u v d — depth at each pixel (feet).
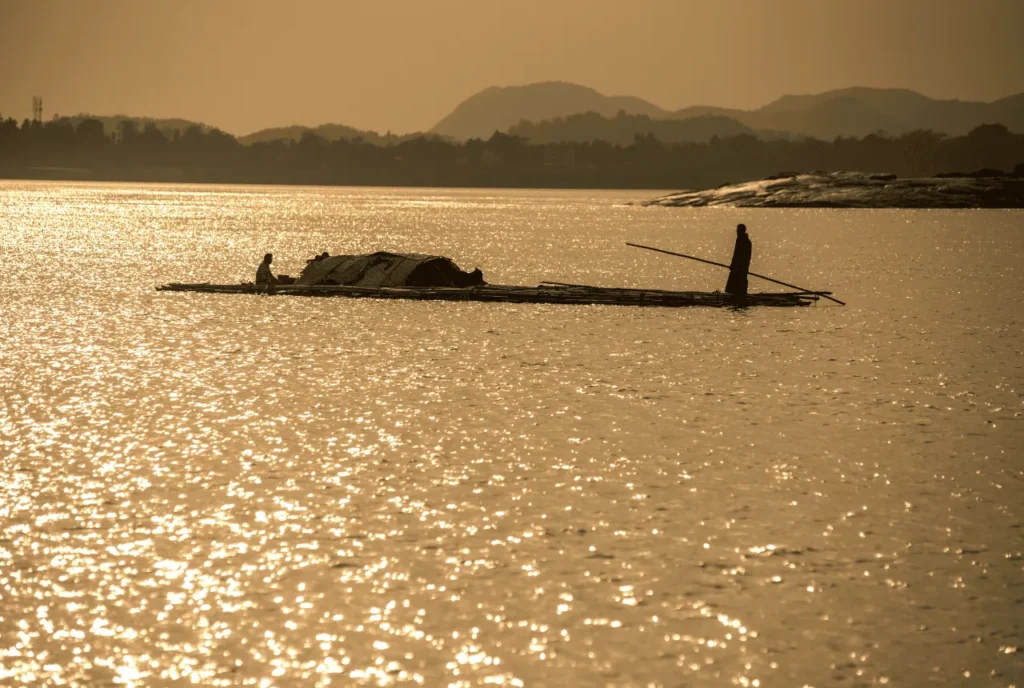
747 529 165.89
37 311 419.74
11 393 262.06
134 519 169.78
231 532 164.04
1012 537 163.53
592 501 178.60
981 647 128.98
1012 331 380.58
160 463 200.34
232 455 205.77
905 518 171.53
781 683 120.88
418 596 141.69
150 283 545.85
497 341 347.56
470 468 197.47
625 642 129.70
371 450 209.56
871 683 121.19
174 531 164.66
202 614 137.08
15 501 178.29
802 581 146.82
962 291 525.75
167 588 144.46
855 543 160.56
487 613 136.98
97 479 190.29
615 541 160.56
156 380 279.69
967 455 209.77
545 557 154.40
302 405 249.75
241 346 335.67
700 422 235.40
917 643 129.90
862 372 297.94
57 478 190.90
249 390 266.77
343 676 122.42
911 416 243.19
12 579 147.23
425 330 370.12
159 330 368.89
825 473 196.03
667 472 195.62
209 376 285.43
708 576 148.15
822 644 129.49
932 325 394.73
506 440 217.97
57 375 285.84
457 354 322.75
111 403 251.19
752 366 305.94
